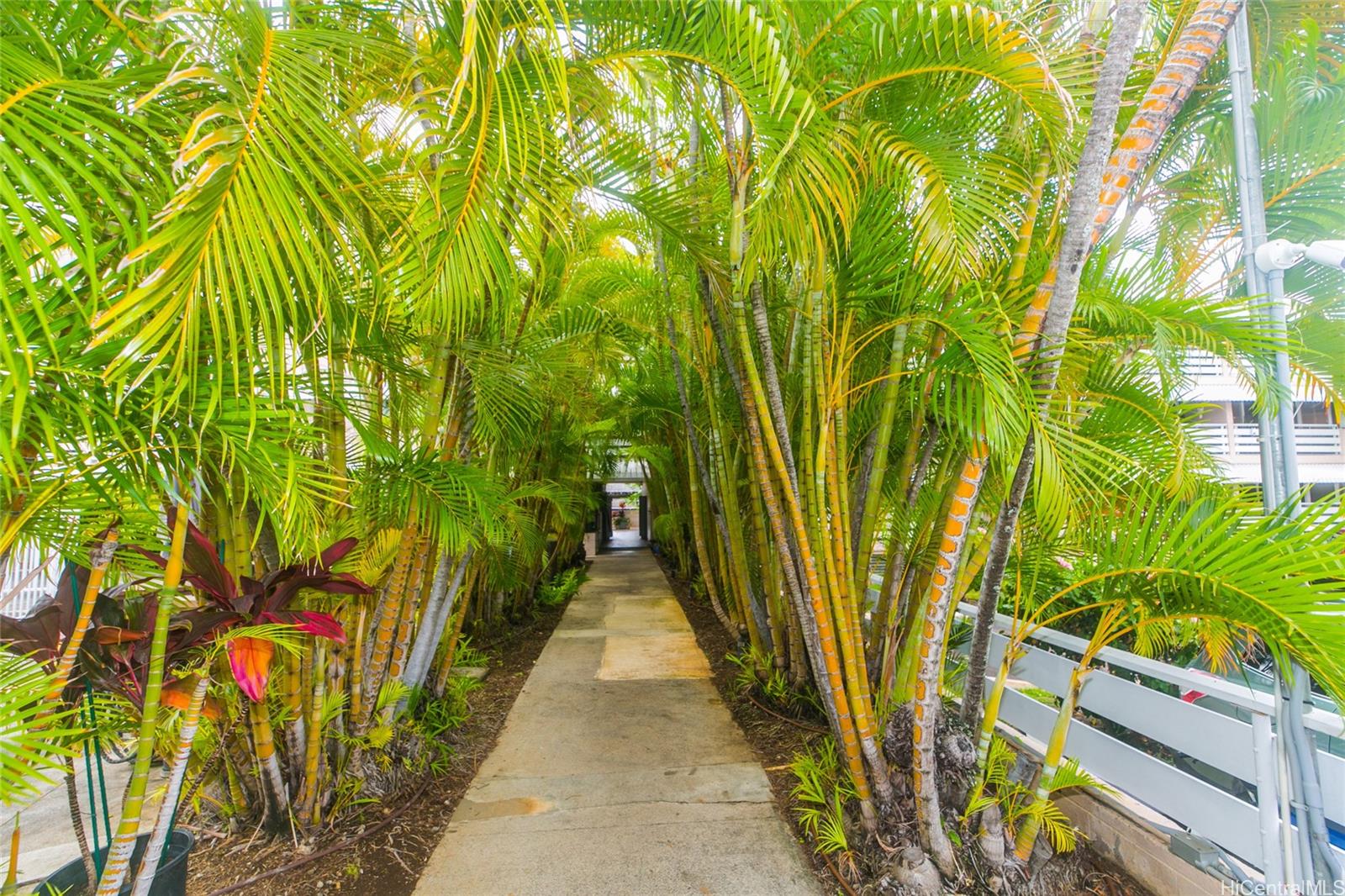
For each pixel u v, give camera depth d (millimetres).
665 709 3469
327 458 2018
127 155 900
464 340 2225
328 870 1924
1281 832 1450
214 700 1706
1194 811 1691
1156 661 1827
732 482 3799
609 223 3016
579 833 2158
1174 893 1700
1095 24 1651
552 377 2928
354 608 2234
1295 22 1828
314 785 2025
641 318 3963
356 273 1211
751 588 3828
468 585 3488
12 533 1059
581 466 6336
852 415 2592
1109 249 2135
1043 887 1752
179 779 1301
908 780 1885
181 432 1057
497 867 1966
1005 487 1502
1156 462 1980
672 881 1895
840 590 1977
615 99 1834
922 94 1720
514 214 1490
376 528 2096
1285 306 1590
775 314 2949
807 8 1579
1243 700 1524
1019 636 1829
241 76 909
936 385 1594
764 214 1470
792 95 1223
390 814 2207
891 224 1803
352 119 1460
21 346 724
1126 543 1518
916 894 1700
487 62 1202
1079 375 2033
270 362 920
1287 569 1218
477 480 2033
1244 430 4609
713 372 3629
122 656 1315
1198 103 1992
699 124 2041
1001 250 1785
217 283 883
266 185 878
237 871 1896
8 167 784
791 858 2008
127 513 1266
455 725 3012
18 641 1209
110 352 968
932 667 1716
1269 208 2072
